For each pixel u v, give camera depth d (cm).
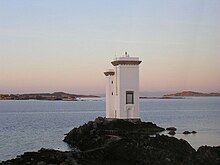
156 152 5000
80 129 7750
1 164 4606
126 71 8006
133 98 8050
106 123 7756
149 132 7631
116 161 4847
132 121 8000
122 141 5553
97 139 6506
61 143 7600
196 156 5084
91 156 4900
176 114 18050
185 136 7762
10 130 10881
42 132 10075
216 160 5022
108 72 8412
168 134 7688
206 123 11694
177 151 5262
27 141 8181
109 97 8462
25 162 4603
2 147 7338
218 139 7300
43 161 4547
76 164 4497
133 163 4822
